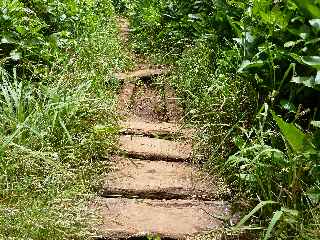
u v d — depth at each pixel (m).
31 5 4.50
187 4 5.88
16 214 2.14
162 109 4.41
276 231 2.20
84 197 2.52
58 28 4.70
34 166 2.59
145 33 6.73
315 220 2.16
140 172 2.96
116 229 2.35
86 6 6.01
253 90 3.14
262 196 2.50
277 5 3.19
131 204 2.62
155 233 2.35
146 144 3.35
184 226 2.43
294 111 2.83
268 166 2.50
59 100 3.14
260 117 2.93
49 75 3.49
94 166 2.91
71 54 4.45
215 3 4.31
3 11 3.64
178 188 2.76
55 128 2.99
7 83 3.15
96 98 3.53
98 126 3.18
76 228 2.20
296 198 2.33
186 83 4.21
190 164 3.13
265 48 3.04
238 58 3.45
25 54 3.71
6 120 2.88
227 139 3.08
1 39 3.55
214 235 2.33
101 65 4.66
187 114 3.62
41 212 2.18
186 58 4.82
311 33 2.91
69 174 2.56
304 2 2.85
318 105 2.97
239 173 2.61
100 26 6.26
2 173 2.50
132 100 4.62
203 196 2.74
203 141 3.19
